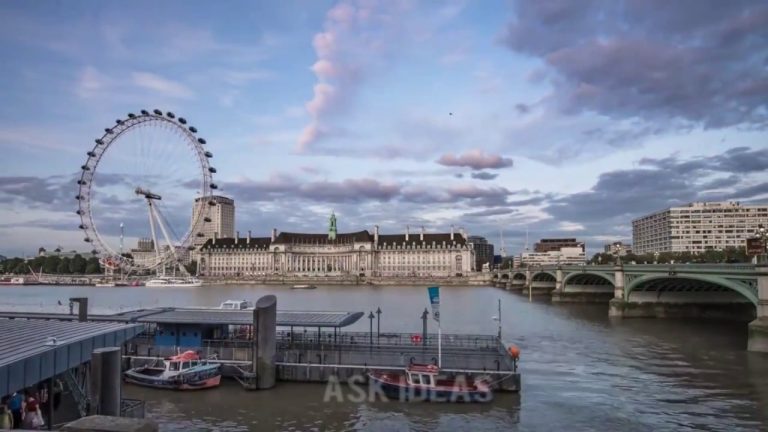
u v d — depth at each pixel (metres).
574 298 160.50
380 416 47.00
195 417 46.84
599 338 87.50
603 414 47.47
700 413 47.47
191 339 62.44
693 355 71.62
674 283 106.31
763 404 49.62
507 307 146.75
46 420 32.88
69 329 35.19
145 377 55.53
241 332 68.19
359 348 60.88
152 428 14.24
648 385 56.66
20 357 26.45
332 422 45.62
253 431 43.66
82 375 37.19
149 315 65.62
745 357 69.19
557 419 46.28
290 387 55.12
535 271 185.62
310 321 62.50
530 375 61.59
